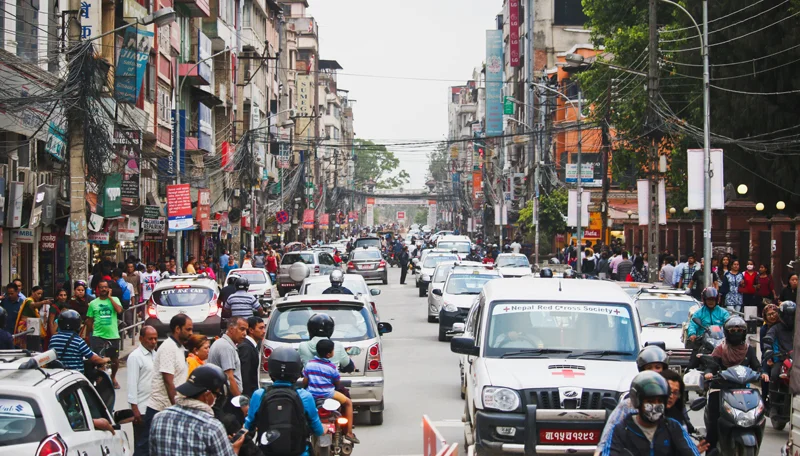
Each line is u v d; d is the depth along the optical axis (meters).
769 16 31.39
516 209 85.31
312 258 42.59
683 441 6.33
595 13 48.62
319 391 9.98
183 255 50.31
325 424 9.27
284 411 7.83
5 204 22.88
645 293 18.97
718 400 10.53
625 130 46.31
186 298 22.69
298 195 86.50
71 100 19.73
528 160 73.19
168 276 24.42
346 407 10.06
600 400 9.89
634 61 45.59
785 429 14.01
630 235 56.91
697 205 27.05
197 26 52.81
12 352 8.33
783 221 31.25
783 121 31.70
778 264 31.50
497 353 10.97
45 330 18.17
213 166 53.56
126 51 28.89
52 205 25.52
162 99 41.34
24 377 7.33
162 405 9.66
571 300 11.45
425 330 27.89
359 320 13.95
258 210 67.31
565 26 83.88
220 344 10.55
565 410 9.77
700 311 14.61
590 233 59.78
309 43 126.38
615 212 59.00
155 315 22.36
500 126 106.12
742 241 37.78
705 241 27.02
